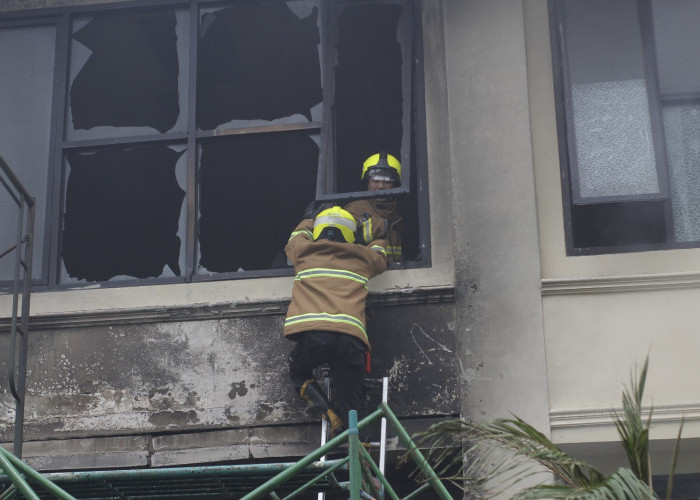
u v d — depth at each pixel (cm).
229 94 1717
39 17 1759
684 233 1542
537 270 1502
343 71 1700
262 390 1500
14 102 1733
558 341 1471
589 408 1435
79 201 1691
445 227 1556
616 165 1577
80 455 1498
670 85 1608
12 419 1529
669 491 1073
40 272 1650
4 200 1695
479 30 1631
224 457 1476
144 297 1578
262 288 1566
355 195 1543
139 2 1758
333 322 1380
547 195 1562
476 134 1581
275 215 1677
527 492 984
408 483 1511
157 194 1688
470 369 1466
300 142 1691
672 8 1642
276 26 1741
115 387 1526
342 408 1393
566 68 1617
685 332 1460
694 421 1418
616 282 1488
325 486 1244
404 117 1598
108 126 1719
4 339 1569
